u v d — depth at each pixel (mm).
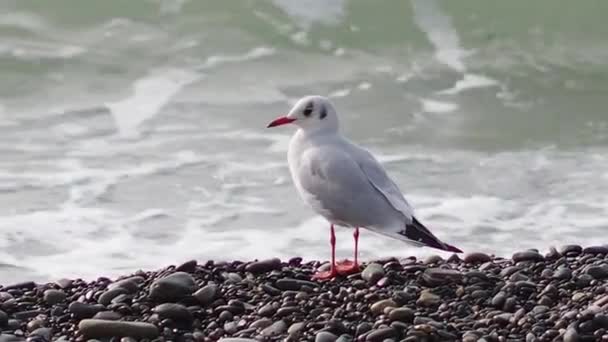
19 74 19875
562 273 11516
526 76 20359
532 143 17938
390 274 11391
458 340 10141
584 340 10086
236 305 10844
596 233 14562
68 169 16484
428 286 11211
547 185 16172
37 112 18625
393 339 10109
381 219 11164
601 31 21578
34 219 14844
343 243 14156
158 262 13734
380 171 11391
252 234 14531
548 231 14633
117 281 11484
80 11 21594
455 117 18797
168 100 19109
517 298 10992
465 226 14742
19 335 10539
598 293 10992
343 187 11172
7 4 21672
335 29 21359
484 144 17828
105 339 10367
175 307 10672
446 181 16312
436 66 20547
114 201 15469
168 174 16344
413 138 17984
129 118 18422
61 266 13570
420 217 15008
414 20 21625
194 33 21172
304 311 10727
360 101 19297
